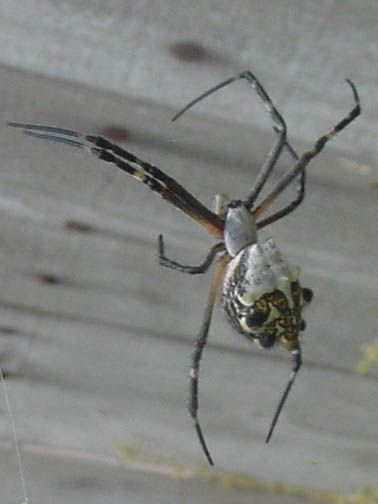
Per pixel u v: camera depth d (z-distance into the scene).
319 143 0.19
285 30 0.18
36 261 0.20
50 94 0.19
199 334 0.20
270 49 0.19
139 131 0.20
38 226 0.20
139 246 0.20
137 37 0.18
